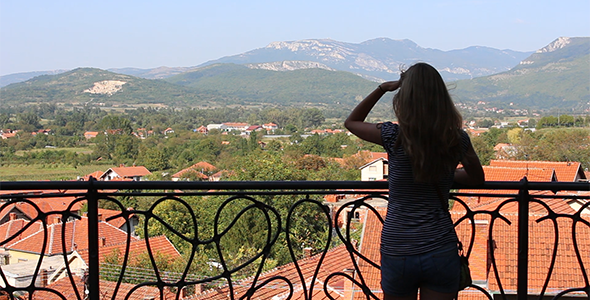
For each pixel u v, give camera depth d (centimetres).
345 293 803
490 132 8638
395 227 251
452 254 248
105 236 1964
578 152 5950
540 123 12150
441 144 237
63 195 282
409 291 254
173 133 14688
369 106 271
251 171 3020
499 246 887
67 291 983
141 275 1185
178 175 7300
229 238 2139
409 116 239
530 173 2081
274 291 809
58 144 13875
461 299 832
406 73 251
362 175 5081
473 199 1391
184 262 1351
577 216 300
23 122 17675
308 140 9150
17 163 10644
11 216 2467
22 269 1678
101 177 7981
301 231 2127
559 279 805
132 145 10962
